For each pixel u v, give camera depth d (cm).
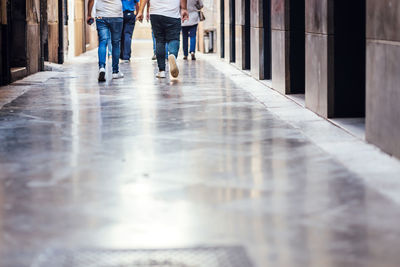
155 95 1322
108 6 1664
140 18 1839
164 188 602
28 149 785
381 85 756
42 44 1967
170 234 474
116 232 479
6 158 736
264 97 1295
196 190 593
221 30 2544
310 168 676
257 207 539
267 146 796
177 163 704
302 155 741
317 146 794
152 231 480
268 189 596
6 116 1044
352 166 681
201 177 642
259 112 1088
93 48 3638
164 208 538
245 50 1956
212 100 1243
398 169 665
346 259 422
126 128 925
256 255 431
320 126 947
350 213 520
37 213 527
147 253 437
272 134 879
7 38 1536
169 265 418
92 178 641
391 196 566
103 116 1038
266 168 678
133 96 1306
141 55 2806
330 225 491
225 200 561
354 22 1001
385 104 745
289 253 434
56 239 465
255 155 743
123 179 636
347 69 1002
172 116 1037
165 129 917
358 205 541
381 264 413
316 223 495
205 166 689
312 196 570
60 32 2262
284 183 616
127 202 555
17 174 660
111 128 926
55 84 1570
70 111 1096
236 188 600
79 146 801
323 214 518
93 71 1964
